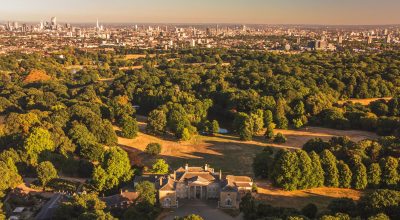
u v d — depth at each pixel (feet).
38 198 600.80
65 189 626.23
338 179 635.66
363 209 499.10
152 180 627.05
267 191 629.10
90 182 640.99
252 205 536.42
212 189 612.29
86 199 547.08
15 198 590.96
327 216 455.22
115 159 636.89
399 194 504.84
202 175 622.95
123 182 643.86
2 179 602.03
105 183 629.92
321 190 634.02
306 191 630.74
